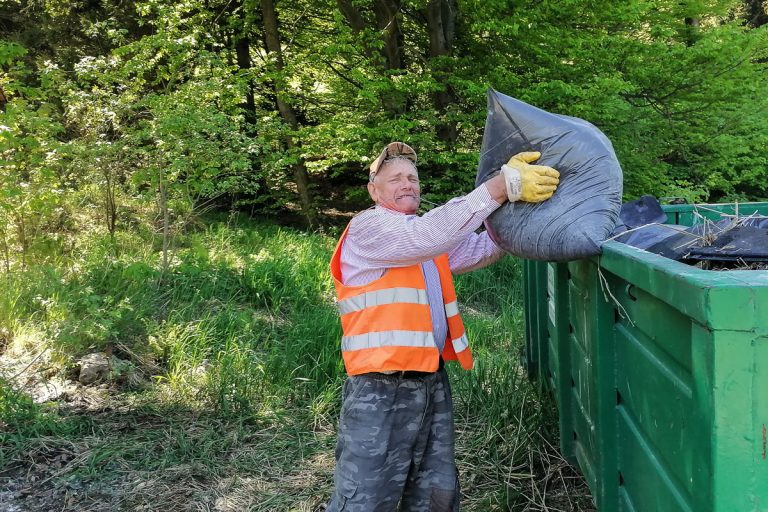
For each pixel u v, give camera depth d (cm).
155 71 947
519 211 215
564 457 286
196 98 790
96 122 767
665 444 156
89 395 443
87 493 336
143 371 483
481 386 427
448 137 1040
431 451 238
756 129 1077
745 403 114
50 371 461
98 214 865
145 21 1045
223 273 684
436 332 237
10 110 654
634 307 180
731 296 111
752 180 1166
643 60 956
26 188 675
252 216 1157
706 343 118
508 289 742
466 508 310
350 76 1025
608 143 221
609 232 208
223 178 876
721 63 959
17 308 530
